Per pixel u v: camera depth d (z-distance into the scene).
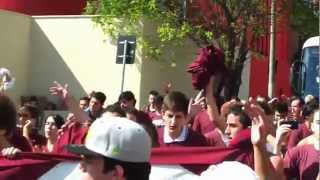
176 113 7.38
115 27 26.67
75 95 27.38
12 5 32.03
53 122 9.35
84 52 27.33
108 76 26.84
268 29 27.28
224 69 8.19
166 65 27.36
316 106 8.92
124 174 3.48
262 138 5.67
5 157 6.57
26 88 27.77
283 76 36.62
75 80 27.41
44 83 27.77
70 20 27.61
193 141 7.41
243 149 6.84
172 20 26.45
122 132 3.49
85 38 27.34
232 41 26.61
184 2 26.70
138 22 26.44
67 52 27.61
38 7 32.06
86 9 28.78
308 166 6.85
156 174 6.87
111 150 3.46
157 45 26.77
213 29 26.75
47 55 27.83
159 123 8.73
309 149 6.91
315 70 22.98
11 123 6.21
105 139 3.47
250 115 5.80
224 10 26.70
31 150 6.96
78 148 3.50
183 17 26.62
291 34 36.50
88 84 27.23
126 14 26.27
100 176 3.48
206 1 26.80
